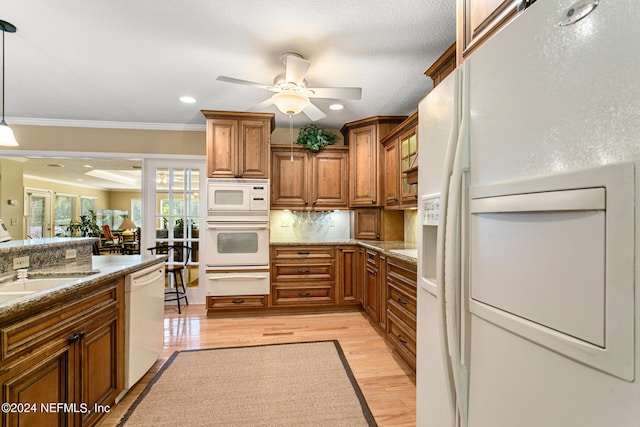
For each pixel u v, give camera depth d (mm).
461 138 868
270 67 2428
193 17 1826
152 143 3910
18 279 1606
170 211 3967
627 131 477
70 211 9500
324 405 1826
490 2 992
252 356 2453
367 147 3664
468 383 850
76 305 1394
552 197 593
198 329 3049
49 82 2695
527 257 653
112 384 1706
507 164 718
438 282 924
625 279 477
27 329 1123
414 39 2049
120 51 2197
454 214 856
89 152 3807
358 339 2801
